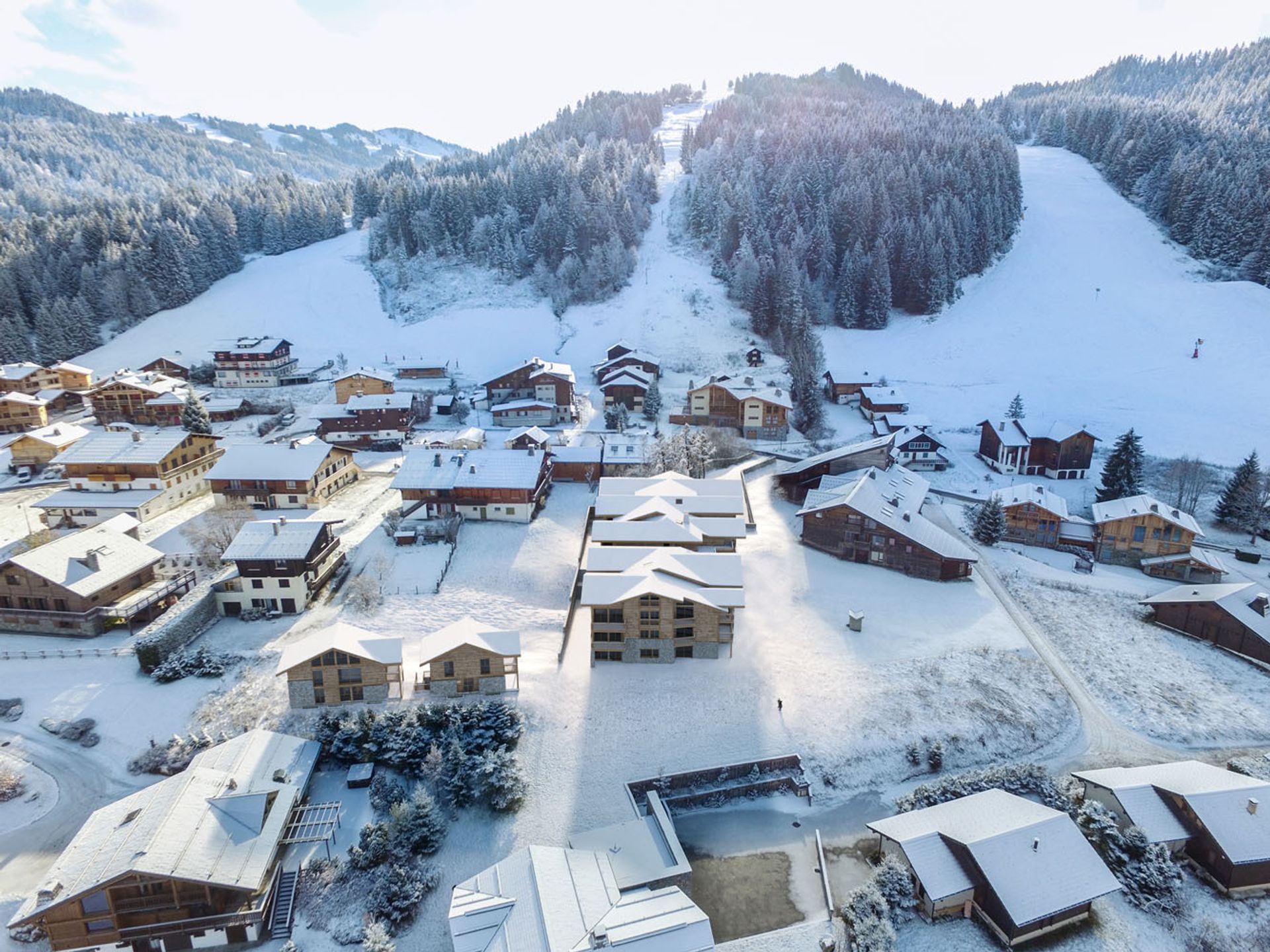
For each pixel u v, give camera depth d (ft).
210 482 252.62
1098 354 433.07
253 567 191.42
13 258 504.02
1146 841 126.21
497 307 523.29
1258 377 384.06
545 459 265.95
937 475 325.42
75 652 176.35
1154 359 418.92
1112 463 293.23
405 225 595.06
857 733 155.43
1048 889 115.34
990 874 115.96
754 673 171.01
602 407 396.98
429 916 116.98
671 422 369.71
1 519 254.47
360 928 113.80
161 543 229.25
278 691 160.86
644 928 102.47
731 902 121.49
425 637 182.09
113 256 532.73
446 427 367.04
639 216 613.52
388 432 341.00
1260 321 433.48
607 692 163.94
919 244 506.89
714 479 274.77
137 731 152.46
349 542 228.63
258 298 549.13
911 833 125.08
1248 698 175.42
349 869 123.03
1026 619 203.82
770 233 548.72
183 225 587.27
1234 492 276.00
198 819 119.14
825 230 523.70
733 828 137.08
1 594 184.75
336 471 272.10
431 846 126.41
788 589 209.67
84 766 144.05
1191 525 242.17
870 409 385.50
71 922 108.47
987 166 587.68
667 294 523.29
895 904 118.83
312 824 127.85
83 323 478.59
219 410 378.53
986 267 547.08
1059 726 163.43
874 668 173.88
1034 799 140.05
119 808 124.67
